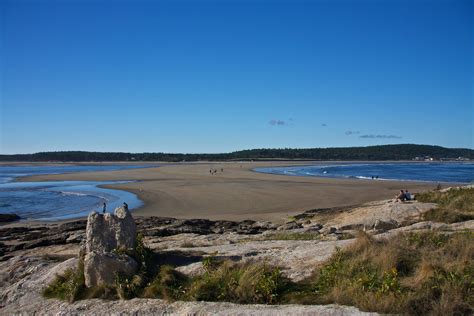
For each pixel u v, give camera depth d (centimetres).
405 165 14688
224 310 809
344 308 760
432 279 796
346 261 934
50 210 3556
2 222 3031
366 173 8800
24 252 1794
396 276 833
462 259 878
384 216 2116
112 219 1098
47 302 988
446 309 715
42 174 8781
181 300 893
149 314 856
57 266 1162
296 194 4272
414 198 2678
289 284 902
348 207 2988
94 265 985
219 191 4581
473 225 1527
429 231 1191
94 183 6019
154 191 4684
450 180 6481
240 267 985
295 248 1238
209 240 1728
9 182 6556
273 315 771
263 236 1812
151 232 2173
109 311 884
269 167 12056
